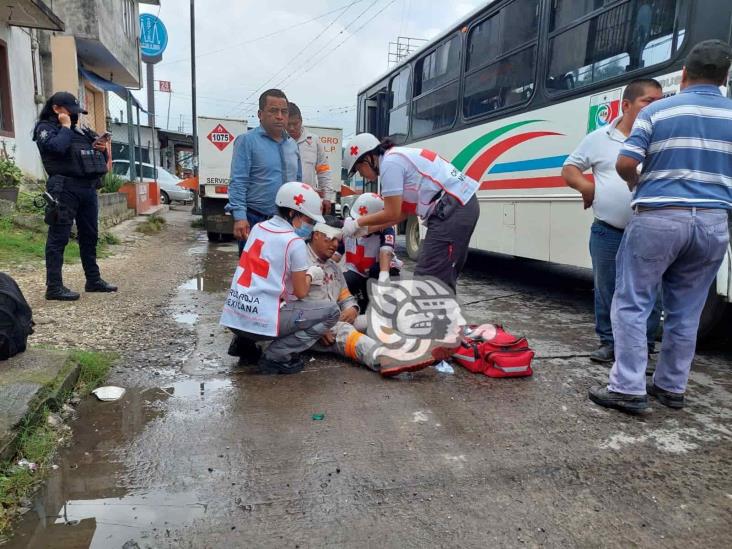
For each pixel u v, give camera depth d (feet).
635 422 9.84
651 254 9.61
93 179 17.67
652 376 12.11
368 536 6.68
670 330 10.31
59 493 7.40
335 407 10.26
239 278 11.87
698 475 8.13
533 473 8.12
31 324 11.31
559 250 18.69
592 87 16.94
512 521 7.02
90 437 8.93
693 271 9.82
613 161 11.88
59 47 38.01
